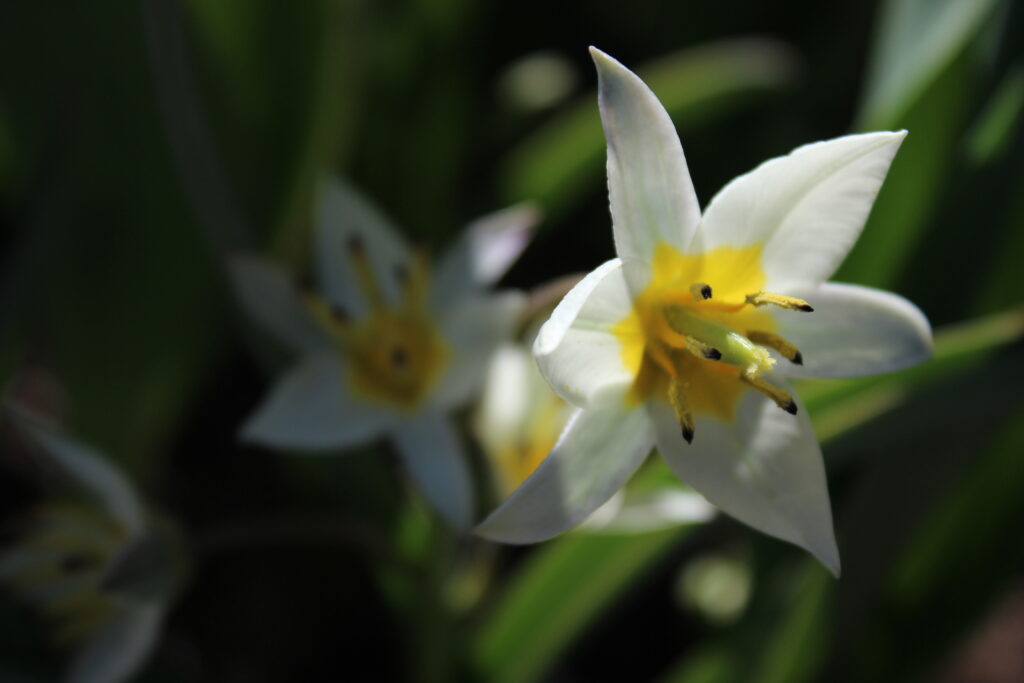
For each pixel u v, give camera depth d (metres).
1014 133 0.28
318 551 0.36
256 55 0.31
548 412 0.29
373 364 0.28
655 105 0.23
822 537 0.24
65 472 0.27
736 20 0.38
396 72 0.35
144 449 0.34
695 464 0.24
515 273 0.38
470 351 0.28
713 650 0.32
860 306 0.24
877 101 0.30
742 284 0.24
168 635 0.33
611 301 0.24
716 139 0.36
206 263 0.33
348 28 0.31
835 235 0.24
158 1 0.28
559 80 0.38
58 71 0.31
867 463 0.30
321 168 0.31
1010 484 0.29
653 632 0.36
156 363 0.33
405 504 0.30
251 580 0.35
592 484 0.24
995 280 0.29
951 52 0.29
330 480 0.30
